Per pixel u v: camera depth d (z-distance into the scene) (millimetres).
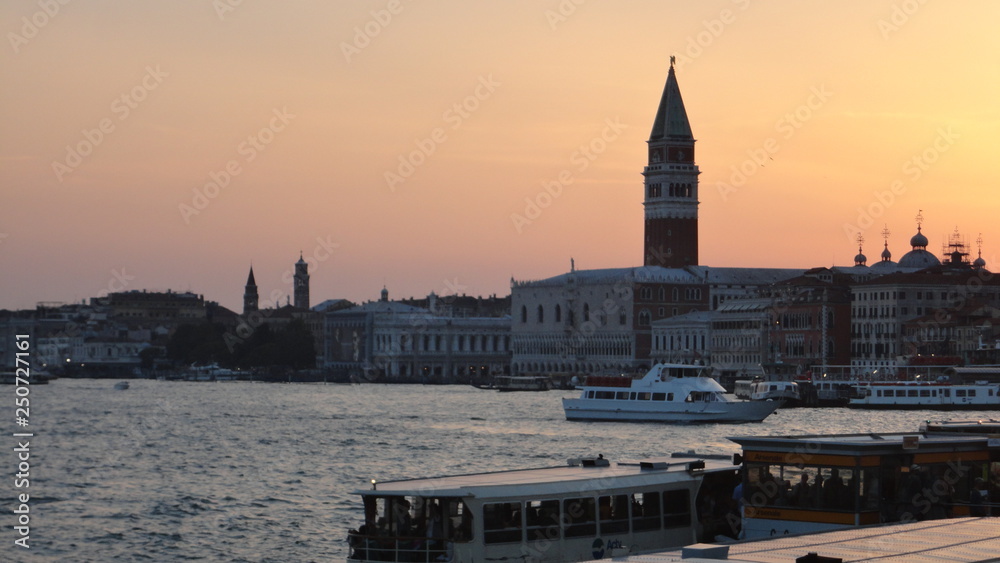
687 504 63062
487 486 59000
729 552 43969
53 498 118562
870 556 43312
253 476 136875
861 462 55500
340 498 118188
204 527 101938
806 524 56469
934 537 47094
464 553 57875
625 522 61219
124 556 90438
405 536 58906
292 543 94938
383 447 174750
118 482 131500
